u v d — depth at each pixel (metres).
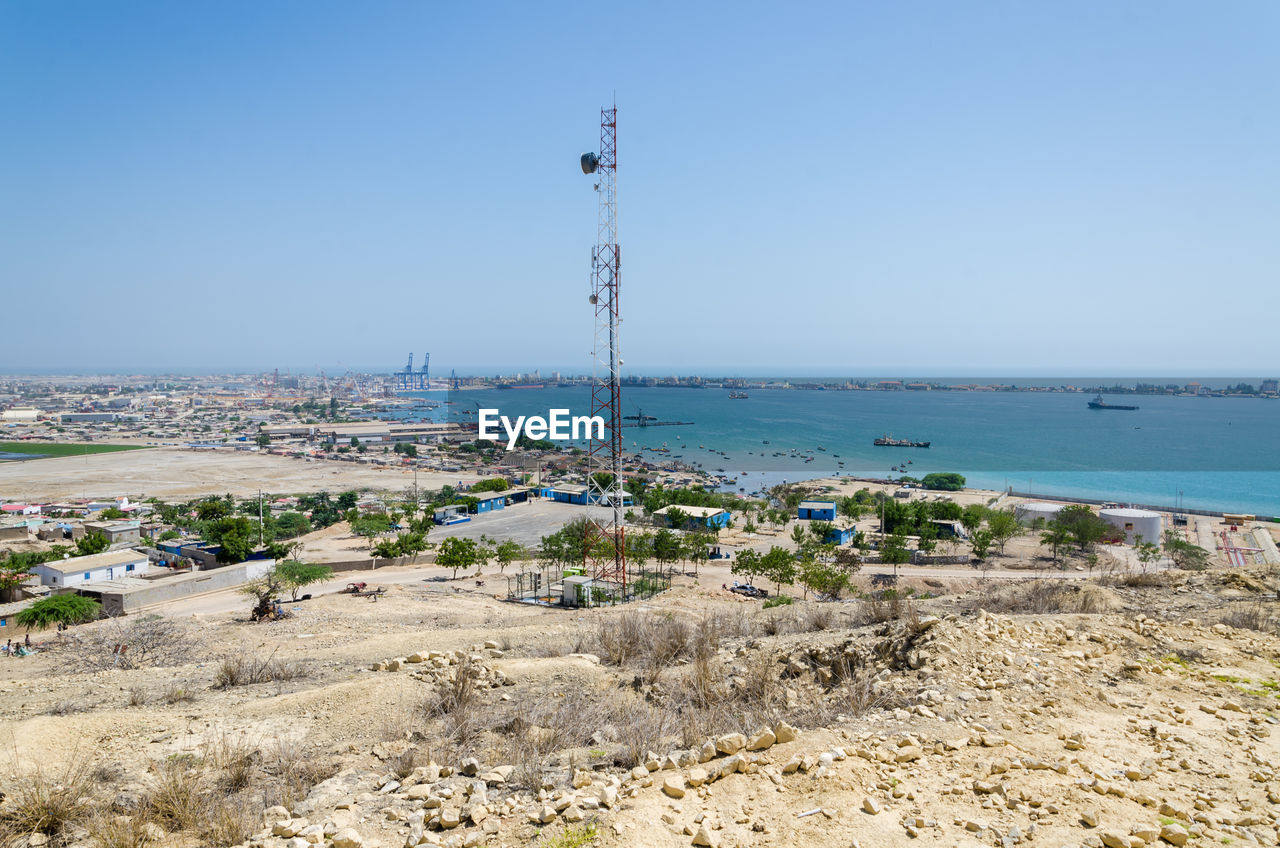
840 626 20.50
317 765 10.14
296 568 46.84
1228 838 6.09
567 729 10.98
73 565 53.91
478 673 15.30
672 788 7.27
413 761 9.73
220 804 8.57
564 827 6.93
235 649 25.98
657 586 48.72
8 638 34.59
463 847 6.80
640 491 111.31
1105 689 10.27
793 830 6.45
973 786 7.13
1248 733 8.53
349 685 14.60
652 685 13.91
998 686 10.32
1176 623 13.95
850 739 8.28
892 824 6.44
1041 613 17.31
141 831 7.93
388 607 40.81
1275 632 13.80
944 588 53.28
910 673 11.38
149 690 16.83
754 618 22.80
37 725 11.81
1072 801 6.77
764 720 10.13
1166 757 7.84
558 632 23.95
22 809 8.41
